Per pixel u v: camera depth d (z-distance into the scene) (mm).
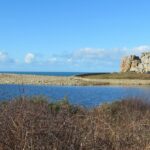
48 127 6277
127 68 129500
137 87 74625
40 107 7527
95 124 7391
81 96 42938
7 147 5969
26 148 5895
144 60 126125
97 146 6727
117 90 60938
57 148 6125
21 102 7418
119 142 7125
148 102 16172
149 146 7062
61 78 87812
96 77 99812
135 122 8602
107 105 15055
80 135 6742
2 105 7023
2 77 77500
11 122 6234
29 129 6086
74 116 7664
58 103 12609
